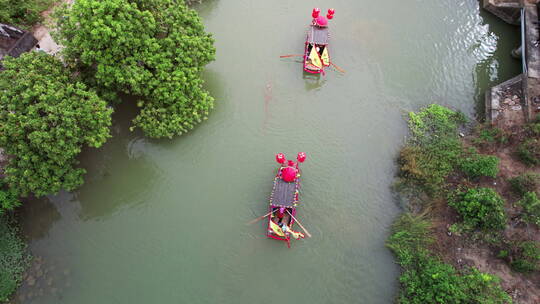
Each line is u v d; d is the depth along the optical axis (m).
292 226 25.77
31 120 20.39
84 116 22.05
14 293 23.09
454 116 29.84
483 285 22.16
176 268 24.62
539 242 23.45
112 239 25.48
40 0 31.98
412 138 29.03
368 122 30.08
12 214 25.08
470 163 26.25
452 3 36.41
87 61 23.31
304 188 27.17
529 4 32.97
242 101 30.69
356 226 25.81
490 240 23.80
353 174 27.77
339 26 34.84
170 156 28.17
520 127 28.09
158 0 24.98
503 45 34.34
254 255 25.02
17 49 28.06
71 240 25.31
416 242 24.34
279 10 35.69
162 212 26.41
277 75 32.28
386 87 31.80
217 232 25.75
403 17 35.62
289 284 24.11
